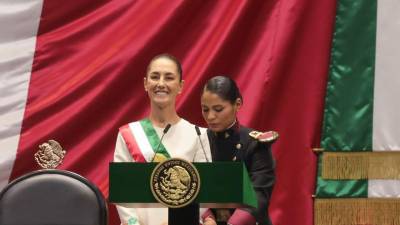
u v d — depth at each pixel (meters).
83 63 11.58
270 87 11.36
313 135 11.32
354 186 11.29
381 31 11.50
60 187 6.23
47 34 11.66
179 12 11.59
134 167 6.12
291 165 11.27
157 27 11.55
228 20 11.54
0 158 11.31
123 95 11.51
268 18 11.53
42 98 11.47
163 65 9.30
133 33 11.61
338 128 11.38
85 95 11.48
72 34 11.63
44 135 11.34
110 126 11.42
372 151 11.33
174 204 6.05
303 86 11.41
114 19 11.66
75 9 11.71
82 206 6.20
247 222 7.32
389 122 11.38
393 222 11.23
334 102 11.42
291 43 11.45
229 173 6.07
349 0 11.56
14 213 6.16
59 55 11.60
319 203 11.22
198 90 11.38
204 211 8.61
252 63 11.45
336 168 11.30
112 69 11.51
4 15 11.63
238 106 8.27
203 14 11.61
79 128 11.42
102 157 11.41
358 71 11.45
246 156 8.08
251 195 6.53
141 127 9.38
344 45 11.48
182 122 9.42
